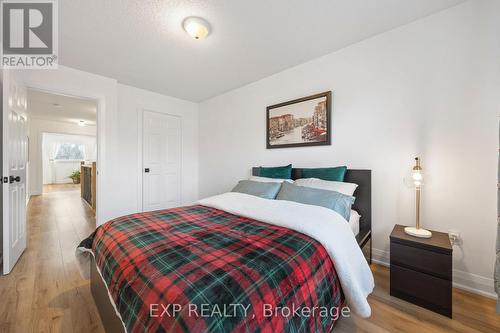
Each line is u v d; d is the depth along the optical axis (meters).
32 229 3.17
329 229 1.35
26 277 1.87
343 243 1.34
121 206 3.38
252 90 3.26
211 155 4.00
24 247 2.37
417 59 1.88
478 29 1.62
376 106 2.10
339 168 2.23
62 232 3.05
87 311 1.47
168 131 3.92
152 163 3.72
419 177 1.69
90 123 6.86
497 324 1.34
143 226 1.47
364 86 2.17
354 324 1.36
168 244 1.16
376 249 2.12
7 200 1.90
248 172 3.34
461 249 1.70
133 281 0.93
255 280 0.85
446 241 1.52
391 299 1.58
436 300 1.44
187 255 1.03
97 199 3.08
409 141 1.92
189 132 4.21
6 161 1.88
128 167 3.44
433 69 1.81
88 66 2.73
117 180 3.32
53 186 8.17
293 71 2.75
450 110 1.74
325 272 1.15
